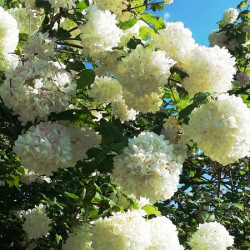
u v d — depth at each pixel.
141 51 0.43
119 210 0.44
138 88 0.44
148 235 0.40
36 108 0.40
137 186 0.37
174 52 0.47
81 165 0.45
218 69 0.45
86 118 0.45
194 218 0.96
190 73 0.46
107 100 0.62
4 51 0.47
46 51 0.46
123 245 0.39
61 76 0.42
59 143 0.40
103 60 0.48
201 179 1.20
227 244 0.65
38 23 0.60
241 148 0.40
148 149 0.36
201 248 0.64
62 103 0.42
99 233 0.40
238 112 0.40
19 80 0.41
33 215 0.63
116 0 0.54
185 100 0.55
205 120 0.40
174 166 0.36
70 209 0.56
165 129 0.50
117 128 0.51
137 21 0.59
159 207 0.73
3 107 0.45
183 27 0.48
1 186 0.69
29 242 0.66
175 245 0.43
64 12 0.49
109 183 0.46
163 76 0.44
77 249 0.48
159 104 0.52
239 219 0.98
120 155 0.38
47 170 0.40
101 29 0.46
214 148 0.40
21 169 0.59
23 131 0.44
